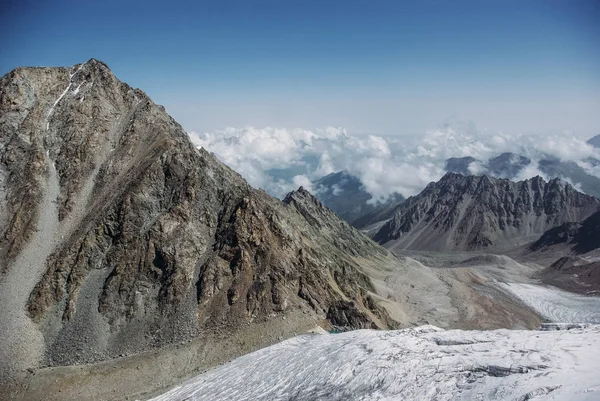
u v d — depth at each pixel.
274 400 50.22
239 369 67.38
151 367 82.94
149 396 76.38
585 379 33.25
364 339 57.31
